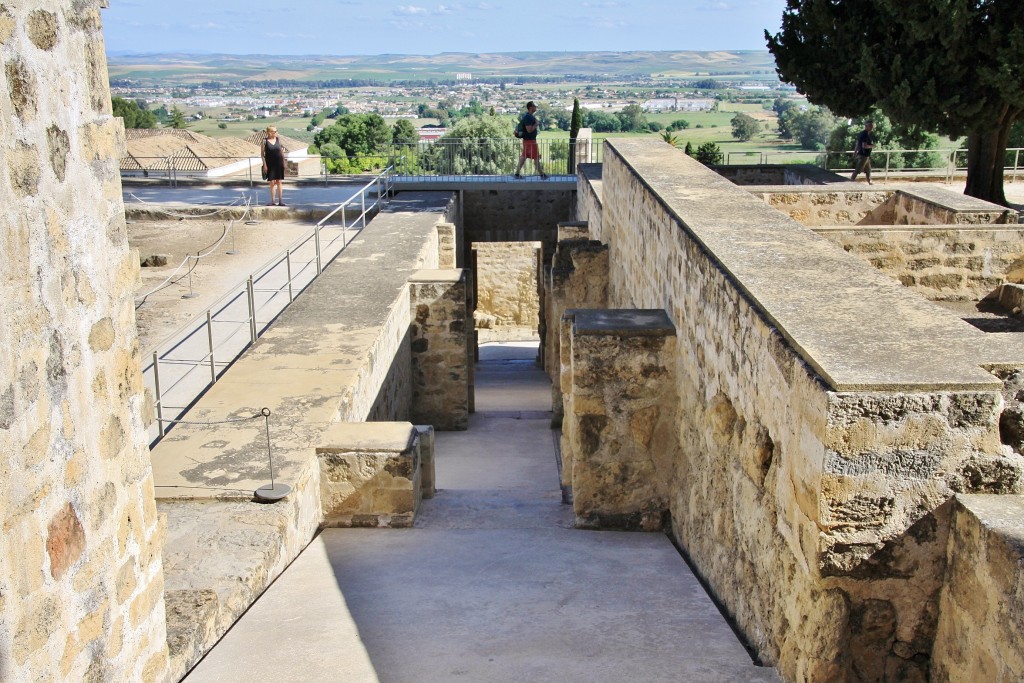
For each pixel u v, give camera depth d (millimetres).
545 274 18406
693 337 6301
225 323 11156
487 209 20250
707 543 5902
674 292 7020
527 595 5523
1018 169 23281
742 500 5059
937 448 3641
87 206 3383
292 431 7359
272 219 18219
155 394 7703
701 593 5562
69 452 3246
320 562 6230
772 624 4473
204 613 4766
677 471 6840
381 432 7359
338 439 7176
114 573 3598
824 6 17688
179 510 6199
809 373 3879
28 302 2984
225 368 9547
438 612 5246
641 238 9000
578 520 7113
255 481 6508
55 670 3152
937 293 9406
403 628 5016
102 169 3496
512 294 25406
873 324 4324
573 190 20047
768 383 4516
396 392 11461
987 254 9258
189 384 9055
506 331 25312
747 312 4910
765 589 4598
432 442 7934
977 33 15469
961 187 21547
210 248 15531
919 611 3773
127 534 3717
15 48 2910
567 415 8117
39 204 3055
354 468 7008
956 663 3600
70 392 3258
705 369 5945
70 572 3250
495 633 4934
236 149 40344
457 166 21375
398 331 11695
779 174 21000
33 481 3010
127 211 18094
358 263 13508
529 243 25000
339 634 4941
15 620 2898
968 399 3609
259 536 5840
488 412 14422
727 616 5363
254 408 7898
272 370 8922
